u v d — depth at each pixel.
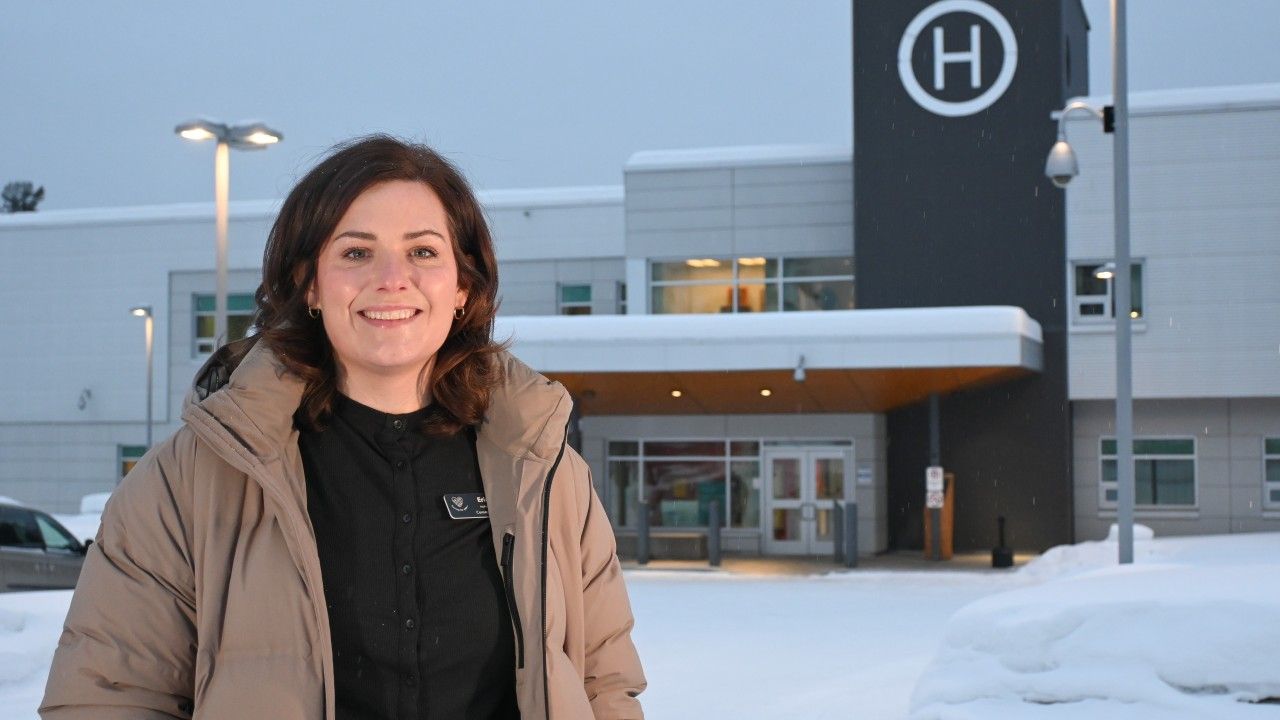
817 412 26.02
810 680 9.63
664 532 24.83
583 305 31.62
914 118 26.48
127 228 33.50
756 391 23.42
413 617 2.04
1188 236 25.67
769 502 26.23
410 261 2.14
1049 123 25.97
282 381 2.06
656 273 28.45
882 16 26.72
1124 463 14.14
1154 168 25.88
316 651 1.92
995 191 26.12
